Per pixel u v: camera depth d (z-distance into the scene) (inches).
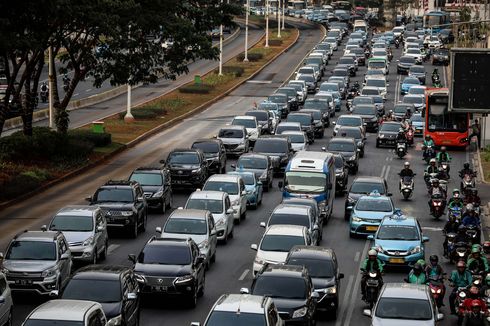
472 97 3582.7
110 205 3868.1
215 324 2188.7
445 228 3700.8
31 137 5467.5
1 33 4247.0
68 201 4611.2
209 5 6348.4
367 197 4092.0
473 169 5807.1
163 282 2807.6
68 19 5014.8
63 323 2090.3
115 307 2396.7
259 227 4229.8
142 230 4003.4
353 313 2888.8
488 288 2738.7
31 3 4367.6
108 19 5167.3
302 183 4318.4
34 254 2888.8
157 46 5890.8
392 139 6550.2
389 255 3383.4
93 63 5797.2
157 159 5944.9
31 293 2822.3
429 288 2615.7
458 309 2731.3
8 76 5354.3
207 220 3486.7
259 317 2204.7
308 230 3361.2
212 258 3499.0
